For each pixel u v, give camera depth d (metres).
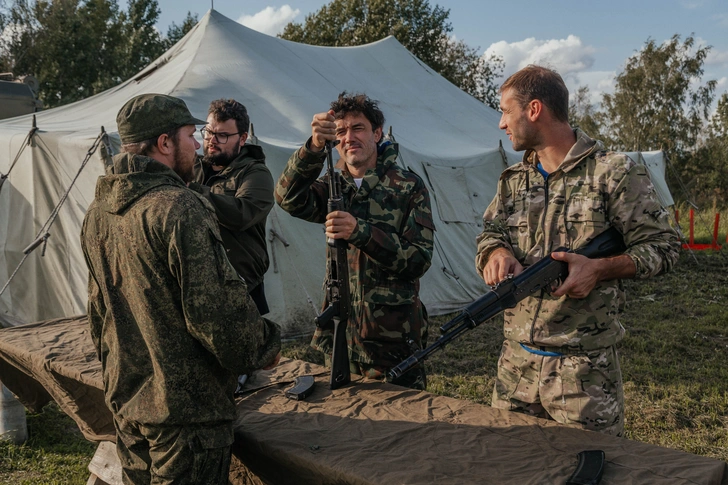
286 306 7.00
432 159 8.63
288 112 8.80
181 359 1.82
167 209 1.77
